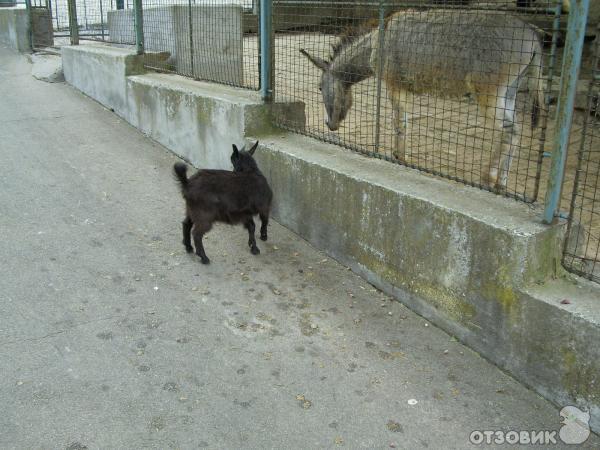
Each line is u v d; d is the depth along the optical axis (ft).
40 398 6.40
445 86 11.14
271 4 11.28
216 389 6.73
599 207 10.14
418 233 7.98
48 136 15.58
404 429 6.24
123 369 6.97
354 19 13.07
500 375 7.02
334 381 6.94
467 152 13.37
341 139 12.40
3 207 11.25
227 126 12.08
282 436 6.09
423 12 11.26
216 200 9.30
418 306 8.23
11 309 8.04
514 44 10.14
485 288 7.09
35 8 27.07
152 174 13.34
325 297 8.74
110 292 8.63
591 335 5.94
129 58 16.58
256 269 9.52
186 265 9.55
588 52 14.98
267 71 11.57
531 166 12.28
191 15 15.96
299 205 10.42
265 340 7.67
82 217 11.06
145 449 5.82
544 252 6.77
